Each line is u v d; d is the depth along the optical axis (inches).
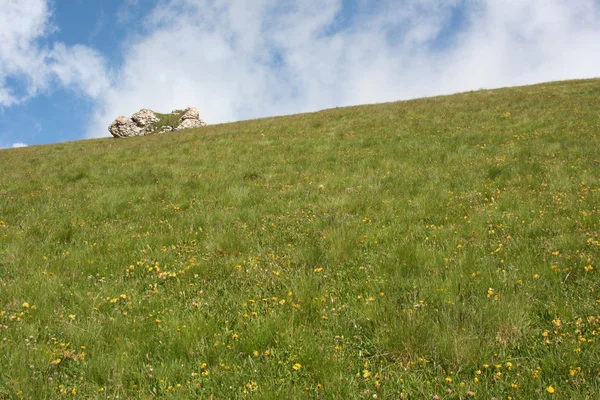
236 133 1101.1
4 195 542.3
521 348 165.9
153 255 294.2
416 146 690.8
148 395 145.7
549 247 251.9
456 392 140.7
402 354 165.8
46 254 302.5
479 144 658.2
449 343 162.2
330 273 249.6
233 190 488.7
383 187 462.0
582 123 723.4
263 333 180.7
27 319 201.5
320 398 141.5
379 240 301.9
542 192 381.4
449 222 334.3
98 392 148.0
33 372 155.9
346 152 704.4
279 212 401.7
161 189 522.6
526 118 828.0
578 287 202.4
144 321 198.4
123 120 2224.4
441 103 1216.8
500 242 271.6
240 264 270.1
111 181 610.9
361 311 196.4
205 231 350.0
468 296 204.7
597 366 145.3
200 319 194.5
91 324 193.2
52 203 476.1
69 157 958.4
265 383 147.8
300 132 989.2
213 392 147.3
